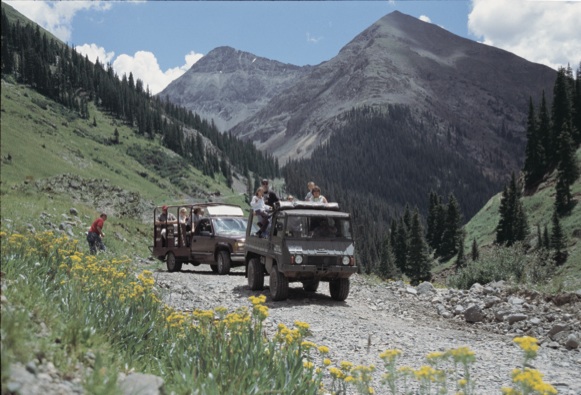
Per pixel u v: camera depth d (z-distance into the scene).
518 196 142.12
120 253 22.23
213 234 19.81
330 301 14.12
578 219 110.31
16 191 31.14
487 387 7.09
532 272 20.80
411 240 136.62
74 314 5.41
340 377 4.88
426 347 9.51
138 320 6.21
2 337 3.55
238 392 4.46
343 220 14.02
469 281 21.69
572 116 145.75
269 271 14.13
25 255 7.96
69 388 3.41
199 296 13.70
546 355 9.15
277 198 16.11
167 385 4.52
